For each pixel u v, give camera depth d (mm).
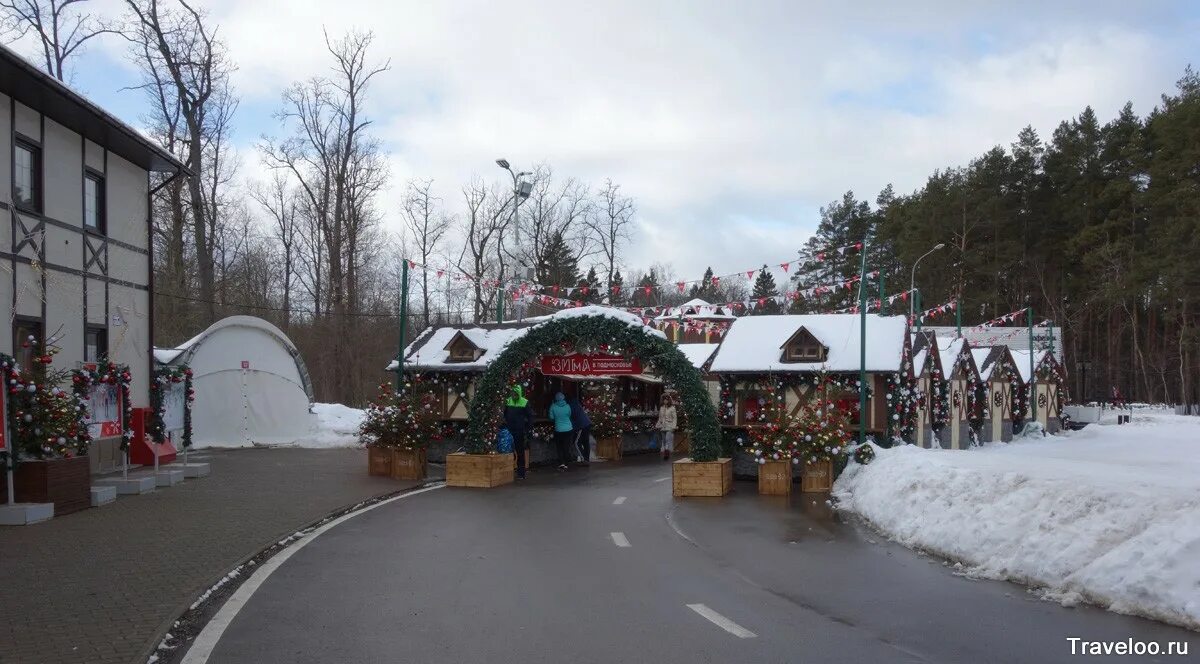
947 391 30734
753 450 18328
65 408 13703
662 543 12172
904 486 13320
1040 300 61062
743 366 22719
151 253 20531
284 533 12281
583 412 24688
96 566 9875
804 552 11445
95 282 18141
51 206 16594
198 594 8680
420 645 7102
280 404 29047
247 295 46094
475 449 19297
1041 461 14164
